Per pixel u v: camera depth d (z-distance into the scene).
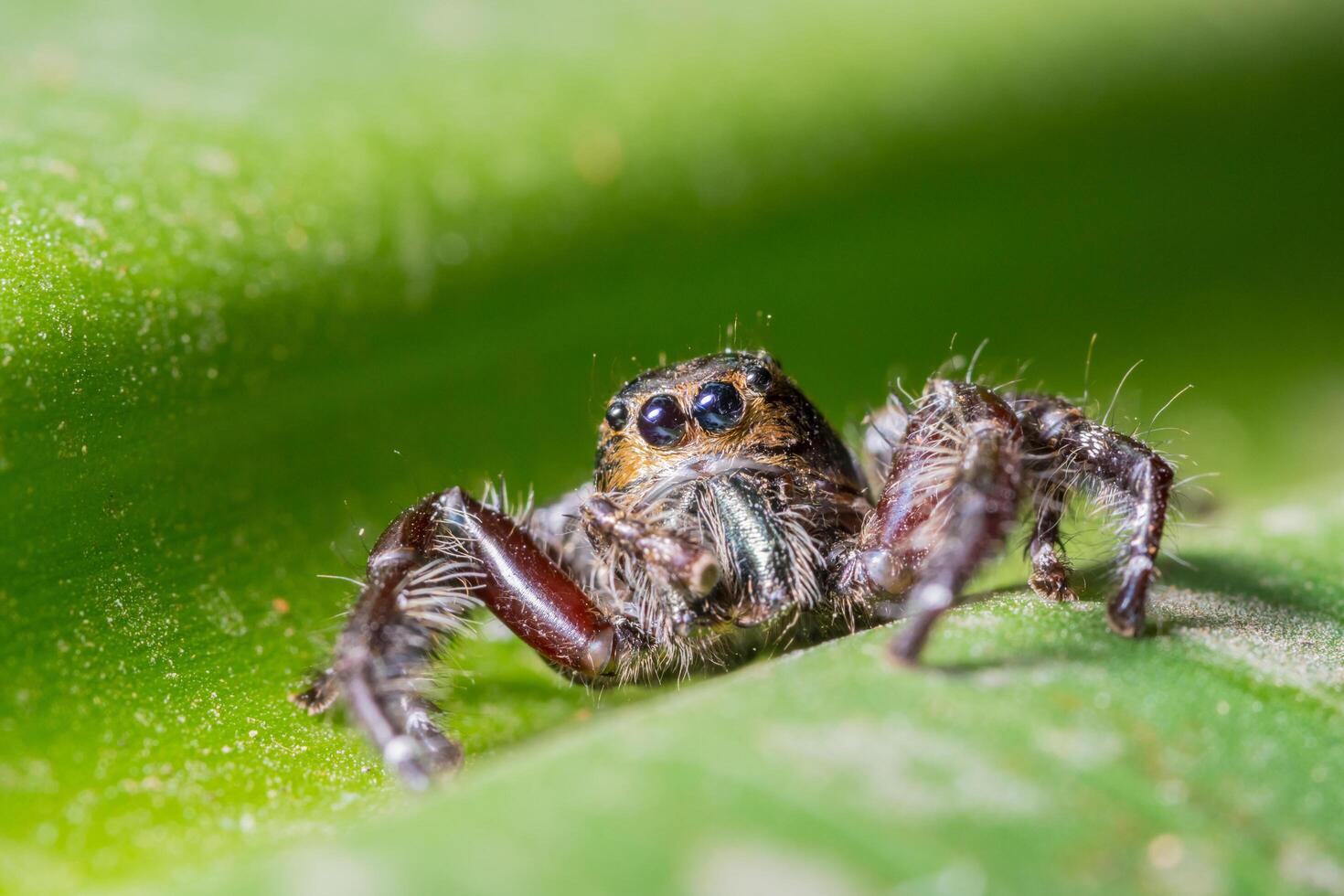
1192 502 0.08
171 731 0.06
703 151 0.08
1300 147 0.09
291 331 0.07
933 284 0.08
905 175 0.08
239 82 0.08
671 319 0.08
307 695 0.06
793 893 0.05
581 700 0.07
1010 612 0.06
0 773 0.06
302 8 0.08
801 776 0.06
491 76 0.08
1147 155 0.09
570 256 0.08
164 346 0.07
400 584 0.07
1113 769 0.06
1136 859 0.06
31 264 0.07
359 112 0.08
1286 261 0.09
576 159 0.08
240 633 0.07
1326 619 0.07
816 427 0.07
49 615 0.06
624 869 0.06
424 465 0.07
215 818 0.06
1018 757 0.06
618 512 0.07
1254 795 0.06
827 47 0.09
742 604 0.07
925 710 0.06
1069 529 0.07
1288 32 0.10
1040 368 0.08
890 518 0.07
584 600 0.07
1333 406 0.08
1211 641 0.06
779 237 0.08
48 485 0.06
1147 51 0.09
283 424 0.07
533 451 0.07
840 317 0.08
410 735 0.06
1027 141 0.09
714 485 0.07
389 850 0.06
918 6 0.09
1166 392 0.08
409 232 0.07
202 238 0.07
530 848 0.06
